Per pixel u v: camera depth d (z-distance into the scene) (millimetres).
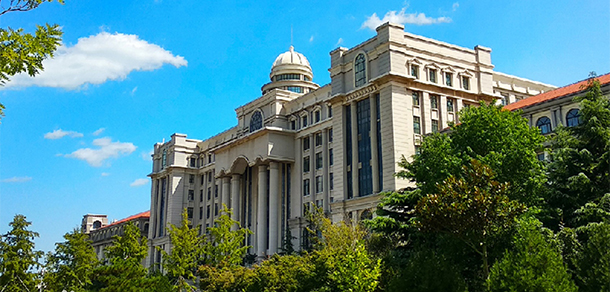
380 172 60438
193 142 109625
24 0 14312
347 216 58062
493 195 25672
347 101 66125
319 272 34844
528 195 30781
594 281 21078
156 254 108125
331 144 73375
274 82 95750
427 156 33344
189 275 52625
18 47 14648
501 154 30891
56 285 45062
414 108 61625
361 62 65250
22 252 38625
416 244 31828
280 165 80062
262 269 39625
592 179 31391
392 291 25406
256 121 88500
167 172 108750
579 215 29688
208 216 102625
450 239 28938
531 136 33188
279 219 78688
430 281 24359
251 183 86812
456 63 66250
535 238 22516
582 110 33062
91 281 48375
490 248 28078
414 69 62812
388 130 59469
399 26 62750
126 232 59906
